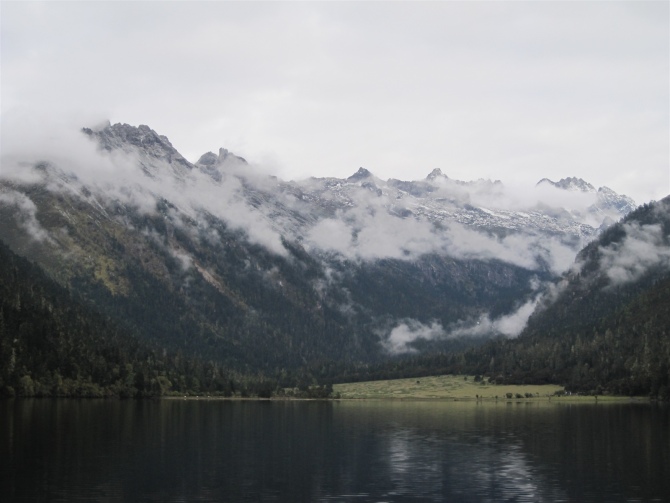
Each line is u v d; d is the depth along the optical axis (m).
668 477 144.50
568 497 127.31
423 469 154.00
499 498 126.62
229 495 127.62
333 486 136.12
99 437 195.50
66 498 123.06
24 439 187.25
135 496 125.44
